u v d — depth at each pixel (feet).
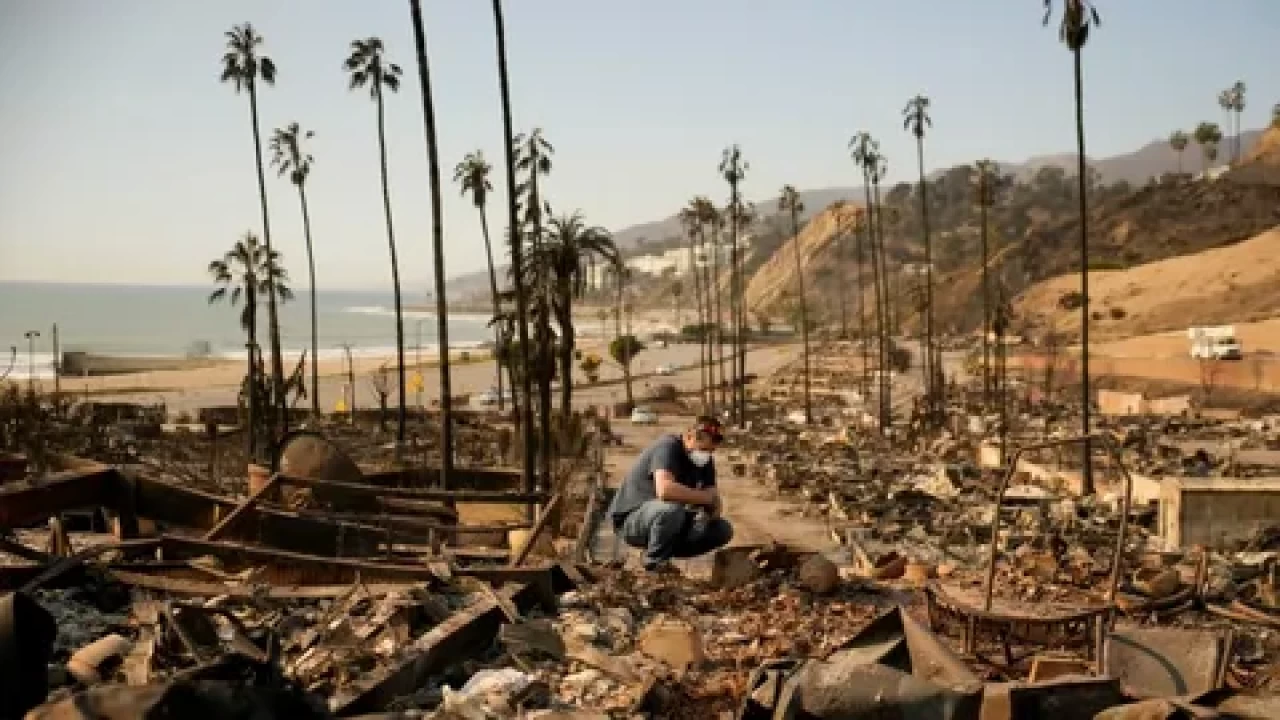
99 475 38.86
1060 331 439.22
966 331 541.75
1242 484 70.79
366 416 225.76
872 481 124.26
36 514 36.01
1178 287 442.50
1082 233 140.97
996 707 18.70
